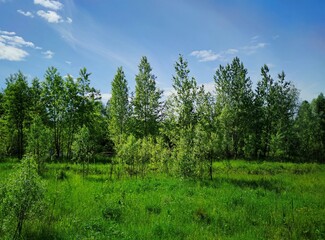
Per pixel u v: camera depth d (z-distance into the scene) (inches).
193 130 863.7
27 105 1512.1
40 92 1621.6
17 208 324.8
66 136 1615.4
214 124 879.1
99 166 1107.3
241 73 1851.6
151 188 639.1
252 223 426.3
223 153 1625.2
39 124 887.1
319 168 1248.8
